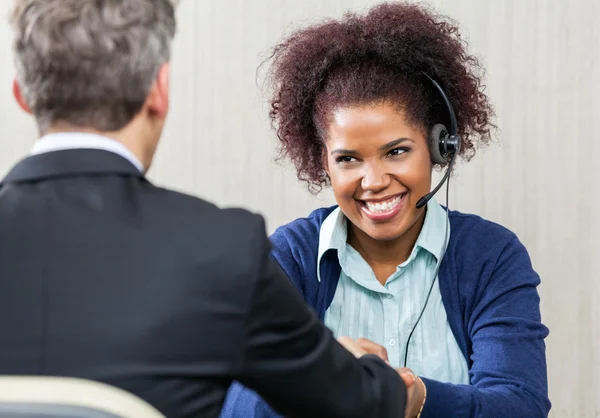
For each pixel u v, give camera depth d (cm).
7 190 115
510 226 322
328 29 197
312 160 209
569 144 319
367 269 198
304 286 201
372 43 187
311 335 120
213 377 110
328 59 190
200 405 109
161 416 102
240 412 186
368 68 187
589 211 318
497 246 198
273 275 116
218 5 340
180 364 107
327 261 201
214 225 114
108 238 110
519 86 321
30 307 106
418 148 186
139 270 108
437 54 193
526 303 191
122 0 117
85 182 115
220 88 341
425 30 192
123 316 106
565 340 321
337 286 201
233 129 341
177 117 344
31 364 104
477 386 181
